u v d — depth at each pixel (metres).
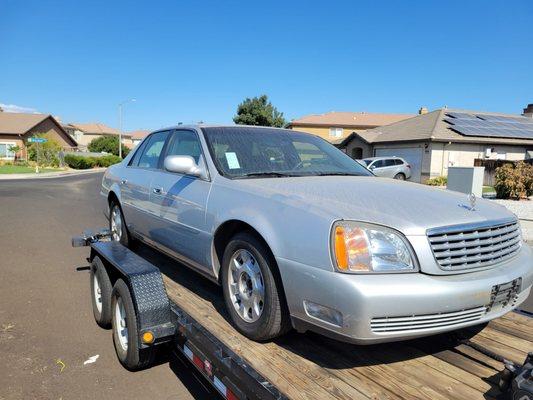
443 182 24.03
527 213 13.05
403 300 2.30
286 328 2.77
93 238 5.09
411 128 30.77
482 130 28.22
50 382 3.41
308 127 54.59
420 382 2.37
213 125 4.10
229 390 2.47
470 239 2.56
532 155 27.98
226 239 3.28
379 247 2.39
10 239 8.40
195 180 3.64
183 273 4.29
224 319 3.21
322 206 2.63
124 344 3.54
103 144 73.88
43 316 4.68
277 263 2.65
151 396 3.25
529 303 4.88
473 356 2.66
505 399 2.21
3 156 49.12
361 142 33.31
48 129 54.81
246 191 3.11
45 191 17.94
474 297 2.42
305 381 2.36
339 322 2.37
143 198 4.46
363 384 2.34
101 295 4.05
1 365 3.65
